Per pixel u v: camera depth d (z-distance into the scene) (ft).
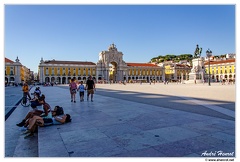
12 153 10.27
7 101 32.58
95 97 35.60
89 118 15.96
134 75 245.65
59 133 11.77
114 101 28.35
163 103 25.32
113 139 10.57
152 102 26.61
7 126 15.65
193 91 48.65
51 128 12.94
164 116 16.38
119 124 13.78
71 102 27.84
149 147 9.38
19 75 190.29
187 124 13.55
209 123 13.80
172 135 11.12
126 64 241.35
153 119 15.25
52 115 15.10
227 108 20.63
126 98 33.06
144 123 13.97
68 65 212.02
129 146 9.53
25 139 12.34
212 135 11.07
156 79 260.21
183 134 11.28
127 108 21.07
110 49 231.91
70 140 10.49
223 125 13.23
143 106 22.57
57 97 37.11
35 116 13.28
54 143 10.06
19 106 26.45
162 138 10.63
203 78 134.31
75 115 17.33
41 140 10.51
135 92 49.24
